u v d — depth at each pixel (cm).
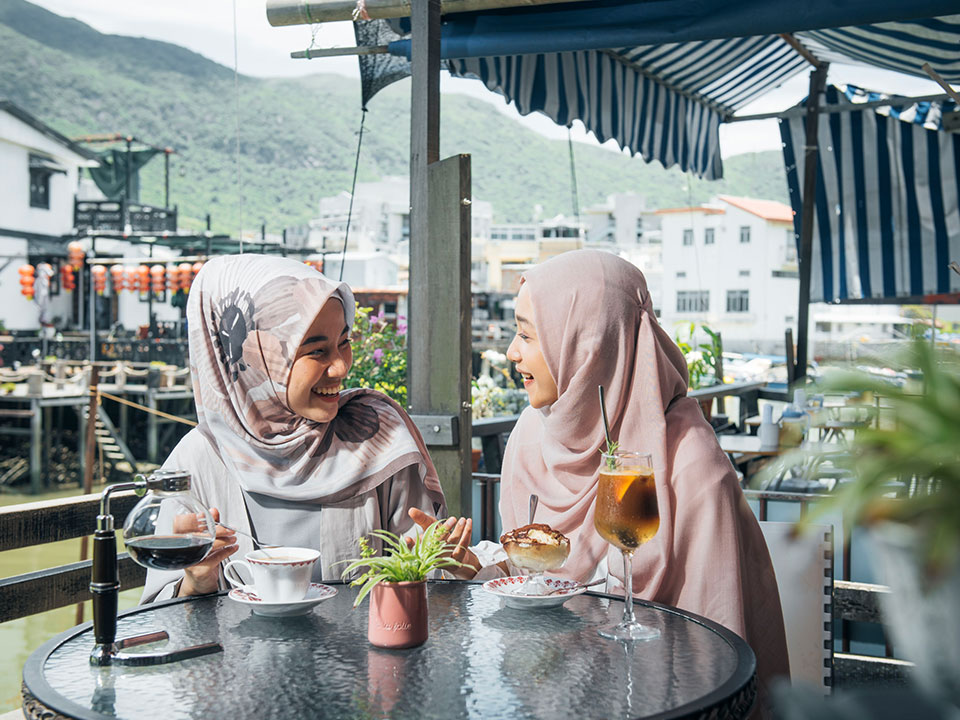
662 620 173
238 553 216
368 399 238
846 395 57
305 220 12056
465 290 287
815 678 218
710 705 127
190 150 12850
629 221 5409
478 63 421
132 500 276
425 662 147
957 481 51
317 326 219
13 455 2094
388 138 13900
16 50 13062
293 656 150
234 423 222
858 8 290
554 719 123
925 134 792
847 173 820
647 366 218
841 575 283
